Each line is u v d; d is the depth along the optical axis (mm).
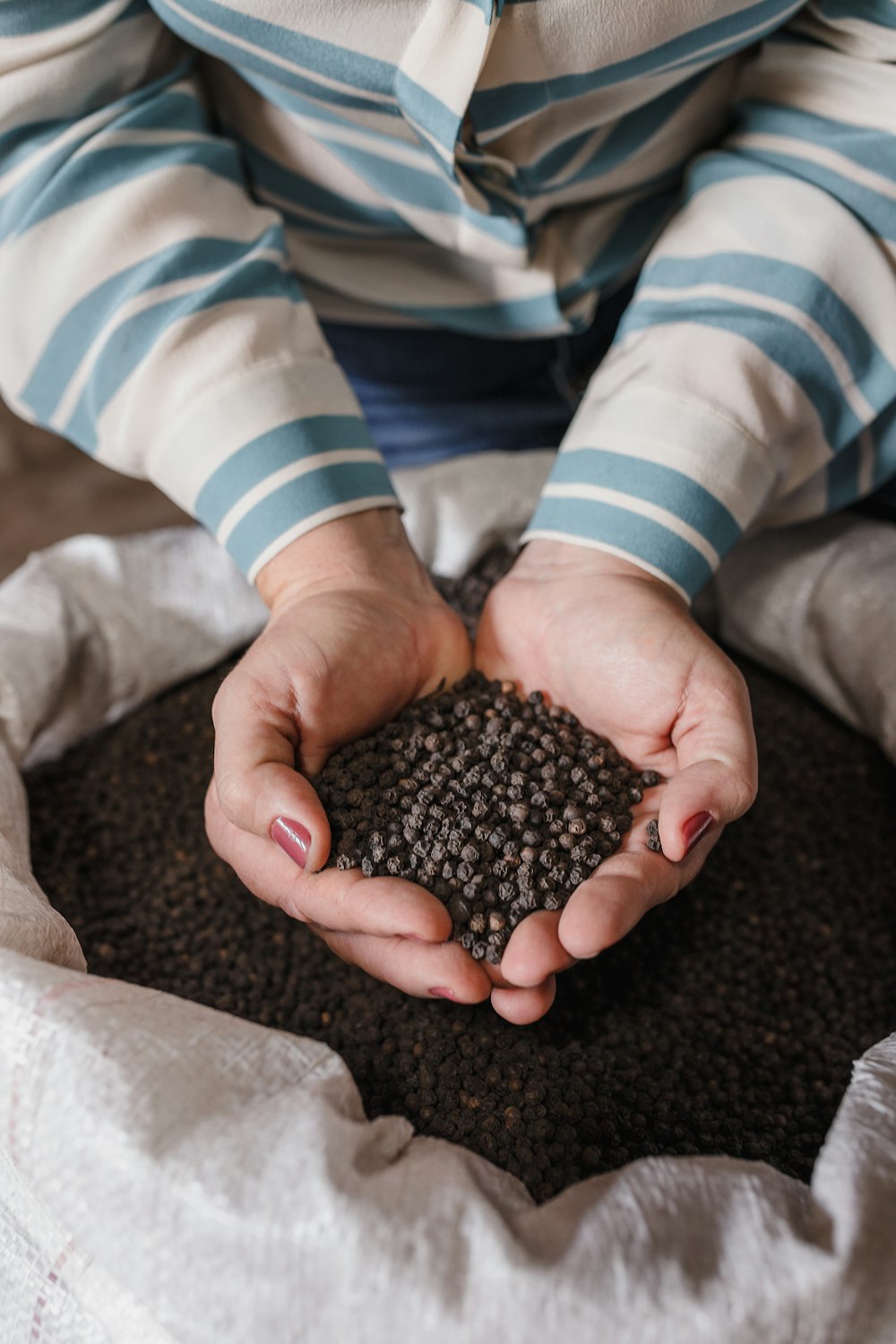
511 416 1051
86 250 822
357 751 758
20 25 785
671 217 937
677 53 771
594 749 768
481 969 681
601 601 774
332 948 736
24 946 675
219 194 850
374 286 948
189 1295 591
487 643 839
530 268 894
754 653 989
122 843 890
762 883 855
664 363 823
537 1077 723
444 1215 596
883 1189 603
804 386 826
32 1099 612
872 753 931
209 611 984
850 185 813
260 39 768
